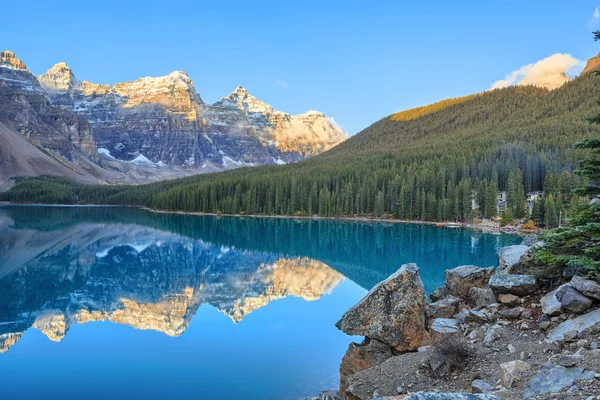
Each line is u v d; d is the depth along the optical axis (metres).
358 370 19.98
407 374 16.39
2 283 53.75
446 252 77.81
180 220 158.25
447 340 16.41
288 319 36.53
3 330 34.25
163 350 28.89
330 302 43.19
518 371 13.21
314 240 100.56
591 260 16.66
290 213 168.38
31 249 81.44
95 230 119.06
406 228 124.69
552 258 17.64
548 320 16.52
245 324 35.12
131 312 40.31
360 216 158.38
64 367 26.08
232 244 94.44
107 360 27.03
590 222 18.00
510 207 128.12
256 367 25.56
